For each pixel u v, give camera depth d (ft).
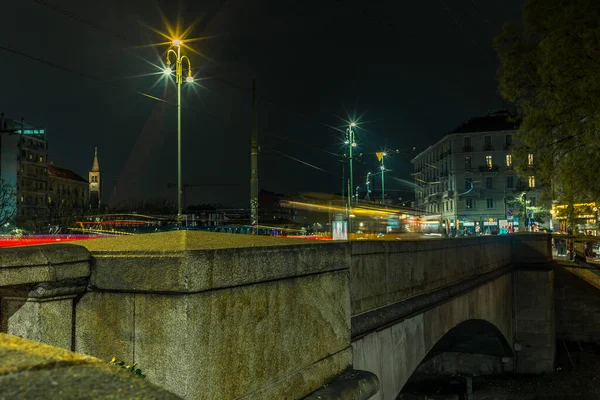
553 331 69.97
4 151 331.77
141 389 5.35
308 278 14.64
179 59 72.59
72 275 10.94
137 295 11.02
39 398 4.84
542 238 67.77
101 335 11.37
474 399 59.47
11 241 94.17
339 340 16.21
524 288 67.51
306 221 161.17
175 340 10.56
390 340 25.25
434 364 69.82
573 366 71.20
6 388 4.90
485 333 65.51
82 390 5.13
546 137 69.72
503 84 75.31
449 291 34.42
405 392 61.72
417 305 28.14
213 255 11.03
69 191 388.16
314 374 14.49
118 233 158.20
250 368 12.07
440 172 305.12
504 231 230.89
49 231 260.83
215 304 11.16
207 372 10.87
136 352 10.98
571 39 62.54
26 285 10.74
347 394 14.67
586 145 66.59
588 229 111.24
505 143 273.13
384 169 177.06
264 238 15.97
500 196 270.87
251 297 12.23
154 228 158.10
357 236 116.47
